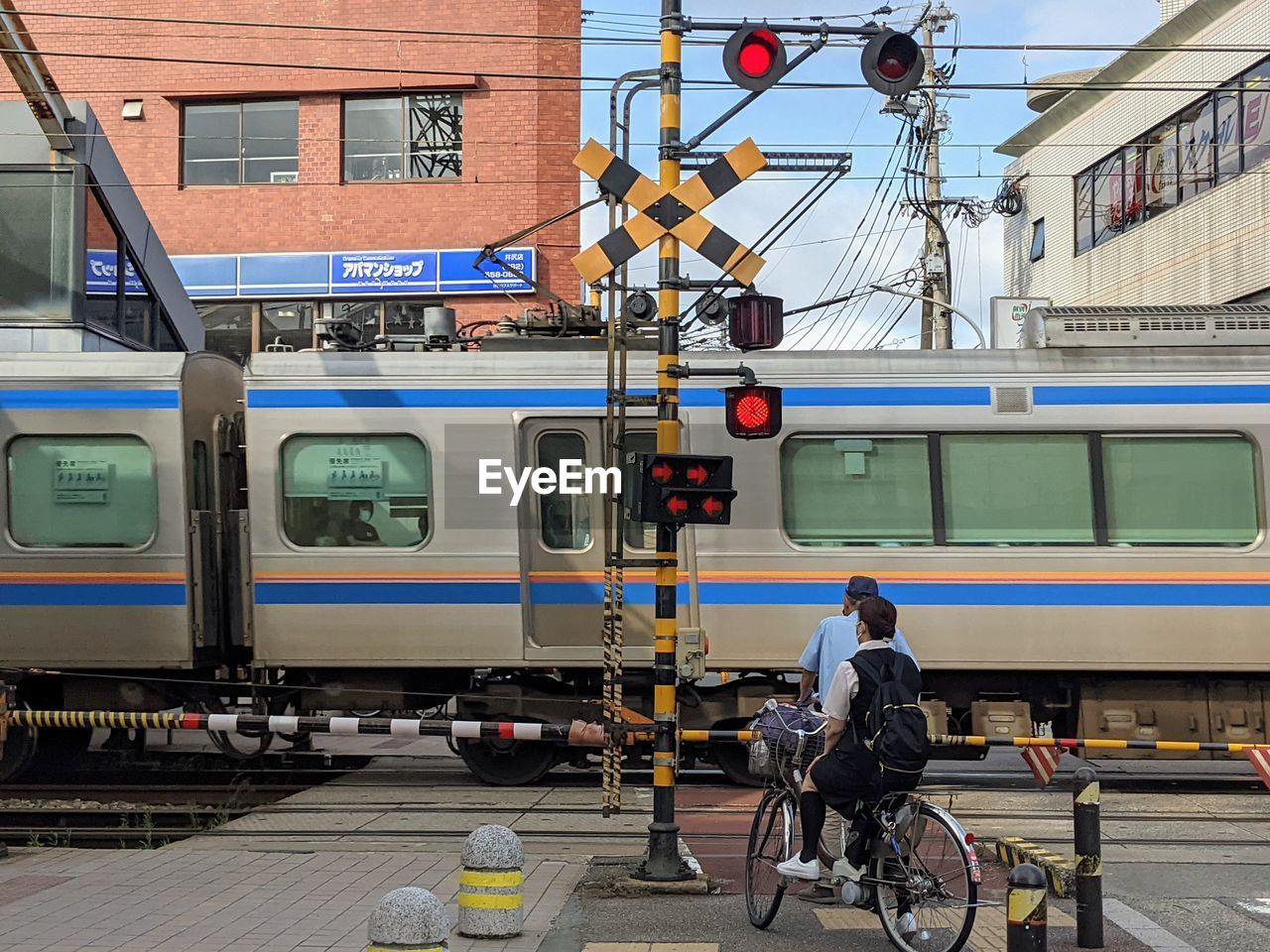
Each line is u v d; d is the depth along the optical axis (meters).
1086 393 12.17
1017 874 5.34
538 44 23.56
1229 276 22.83
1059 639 11.94
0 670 11.69
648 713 12.20
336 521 12.13
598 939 7.01
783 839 7.07
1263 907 7.60
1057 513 12.10
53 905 7.60
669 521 8.12
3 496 12.21
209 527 12.45
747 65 8.62
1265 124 21.83
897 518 12.07
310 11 23.73
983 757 11.96
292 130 24.08
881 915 6.66
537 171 23.53
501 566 12.02
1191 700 12.18
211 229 23.97
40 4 24.00
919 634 11.95
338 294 23.75
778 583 11.95
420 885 8.20
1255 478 12.14
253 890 8.04
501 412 12.16
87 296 14.97
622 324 9.63
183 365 12.23
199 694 12.66
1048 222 30.33
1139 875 8.50
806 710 7.30
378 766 14.11
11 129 14.74
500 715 12.30
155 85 24.02
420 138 23.91
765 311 8.43
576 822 10.47
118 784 12.72
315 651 12.06
